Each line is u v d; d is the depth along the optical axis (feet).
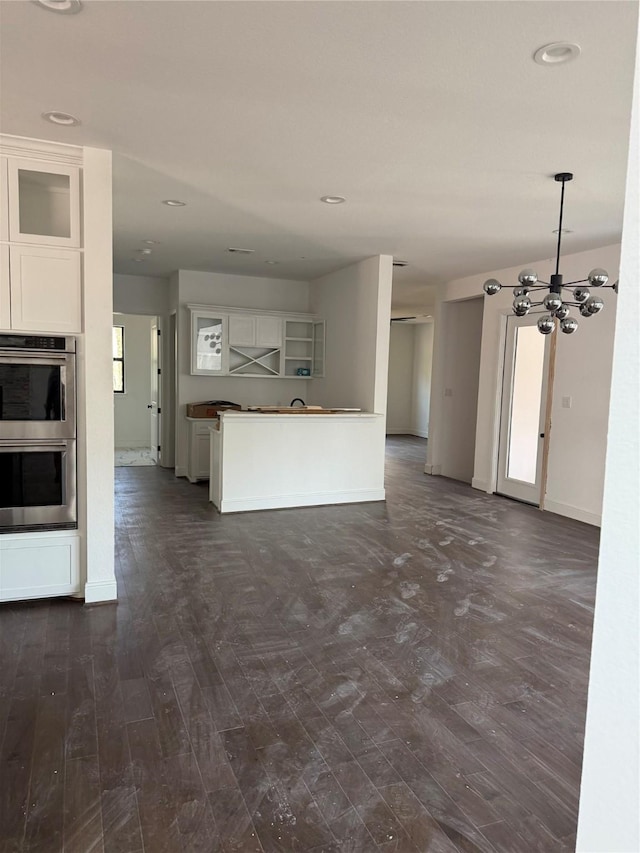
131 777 6.84
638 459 1.95
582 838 2.23
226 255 21.13
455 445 27.14
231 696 8.57
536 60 7.70
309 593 12.52
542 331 13.91
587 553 15.80
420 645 10.30
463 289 25.23
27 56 7.83
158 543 15.72
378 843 5.99
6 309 10.81
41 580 11.62
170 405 26.78
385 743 7.60
